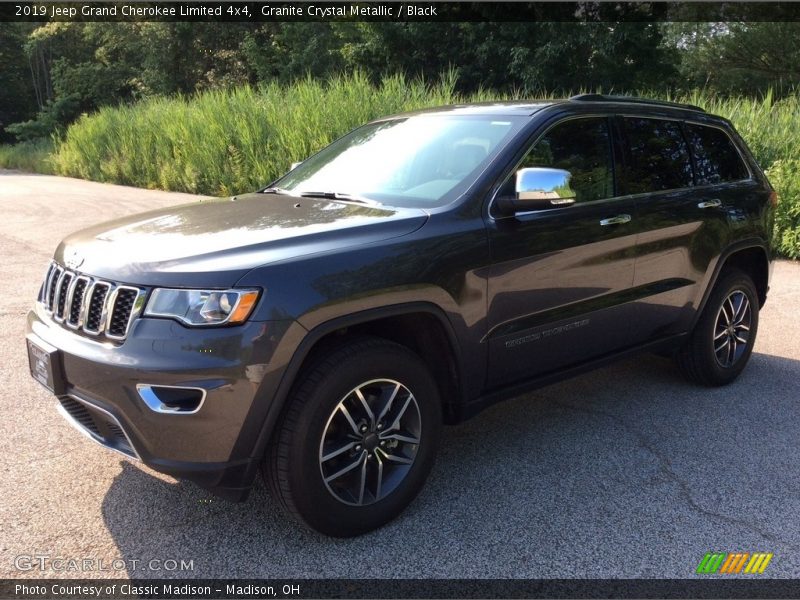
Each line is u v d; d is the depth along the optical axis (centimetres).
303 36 3144
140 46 3800
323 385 279
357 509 298
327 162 436
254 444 271
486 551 294
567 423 427
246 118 1566
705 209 451
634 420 433
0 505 321
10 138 5106
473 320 327
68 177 2472
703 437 408
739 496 341
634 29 2169
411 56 2530
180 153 1761
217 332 261
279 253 282
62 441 386
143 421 265
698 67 2531
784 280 843
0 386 462
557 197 344
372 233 306
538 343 362
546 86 2211
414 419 314
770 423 430
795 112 1110
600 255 382
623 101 430
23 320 614
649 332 433
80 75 4012
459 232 323
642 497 339
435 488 346
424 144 393
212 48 3653
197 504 326
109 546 293
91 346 280
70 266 307
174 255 282
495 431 416
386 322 320
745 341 501
